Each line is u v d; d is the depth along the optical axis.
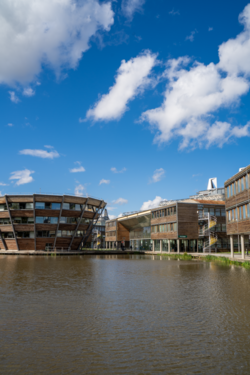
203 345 7.54
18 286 16.86
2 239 69.31
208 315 10.37
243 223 30.95
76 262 39.09
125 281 19.23
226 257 38.19
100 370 6.13
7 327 8.98
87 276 22.14
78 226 70.25
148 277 21.48
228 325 9.20
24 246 68.75
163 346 7.46
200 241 59.16
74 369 6.18
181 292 14.93
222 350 7.21
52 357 6.79
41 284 17.73
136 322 9.52
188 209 57.59
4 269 27.88
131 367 6.29
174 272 25.12
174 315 10.38
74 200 69.06
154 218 67.50
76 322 9.50
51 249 68.81
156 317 10.11
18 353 7.01
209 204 59.22
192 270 26.86
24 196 66.62
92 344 7.59
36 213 67.25
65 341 7.80
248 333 8.45
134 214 78.50
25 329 8.79
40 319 9.84
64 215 68.81
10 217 67.62
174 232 57.69
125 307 11.57
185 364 6.44
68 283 18.22
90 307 11.55
